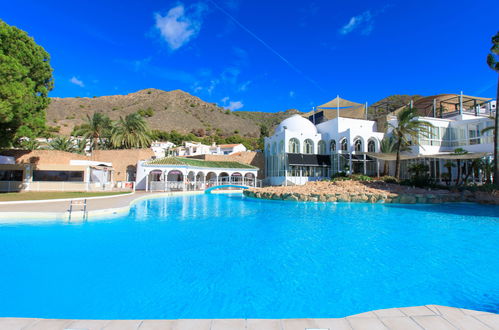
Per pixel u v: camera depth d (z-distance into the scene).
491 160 29.22
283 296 5.46
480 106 41.59
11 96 17.67
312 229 11.55
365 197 21.64
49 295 5.48
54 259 7.55
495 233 10.63
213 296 5.47
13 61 18.45
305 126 42.84
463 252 8.22
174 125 140.88
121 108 157.88
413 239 9.75
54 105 142.00
